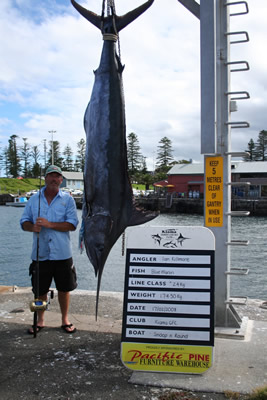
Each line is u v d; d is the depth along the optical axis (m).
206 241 3.21
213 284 3.14
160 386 2.88
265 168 48.62
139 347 3.13
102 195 3.01
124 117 3.11
